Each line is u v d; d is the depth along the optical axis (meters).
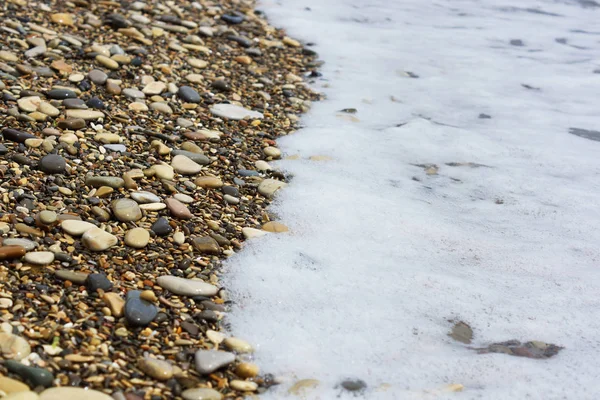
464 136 1.73
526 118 1.82
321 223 1.43
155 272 1.29
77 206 1.37
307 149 1.64
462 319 1.26
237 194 1.47
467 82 1.97
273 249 1.36
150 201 1.41
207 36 2.02
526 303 1.30
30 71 1.67
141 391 1.12
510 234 1.44
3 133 1.47
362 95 1.88
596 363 1.20
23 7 1.94
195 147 1.56
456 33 2.31
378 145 1.68
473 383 1.17
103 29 1.93
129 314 1.20
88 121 1.57
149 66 1.80
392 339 1.22
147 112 1.65
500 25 2.40
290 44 2.09
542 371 1.19
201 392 1.13
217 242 1.36
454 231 1.44
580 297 1.31
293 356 1.19
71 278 1.24
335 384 1.16
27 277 1.23
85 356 1.14
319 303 1.27
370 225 1.43
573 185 1.58
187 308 1.24
